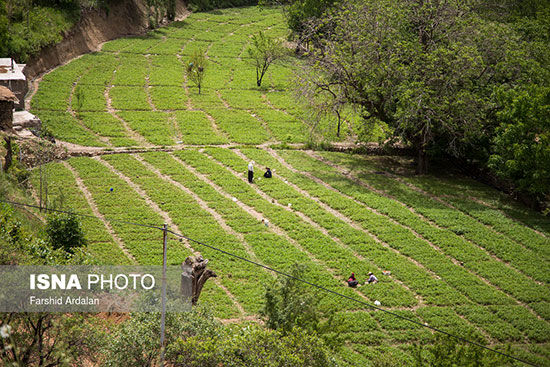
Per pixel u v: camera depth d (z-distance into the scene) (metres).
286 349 20.52
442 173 56.59
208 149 58.03
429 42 53.22
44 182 46.00
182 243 39.19
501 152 48.03
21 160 47.91
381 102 52.25
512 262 39.16
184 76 83.12
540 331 31.77
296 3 98.00
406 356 29.00
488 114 52.00
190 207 44.84
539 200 47.84
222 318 31.02
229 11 125.94
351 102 52.66
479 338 30.58
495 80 53.28
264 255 38.28
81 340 20.27
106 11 98.44
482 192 51.56
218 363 20.44
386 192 50.22
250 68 90.56
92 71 80.50
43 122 59.50
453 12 53.53
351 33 53.12
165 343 21.28
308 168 55.00
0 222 24.94
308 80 52.50
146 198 46.16
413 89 49.22
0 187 36.03
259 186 50.03
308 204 46.75
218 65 90.56
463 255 39.75
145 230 40.50
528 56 53.69
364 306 33.38
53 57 81.00
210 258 37.59
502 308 33.81
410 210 46.81
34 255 23.56
